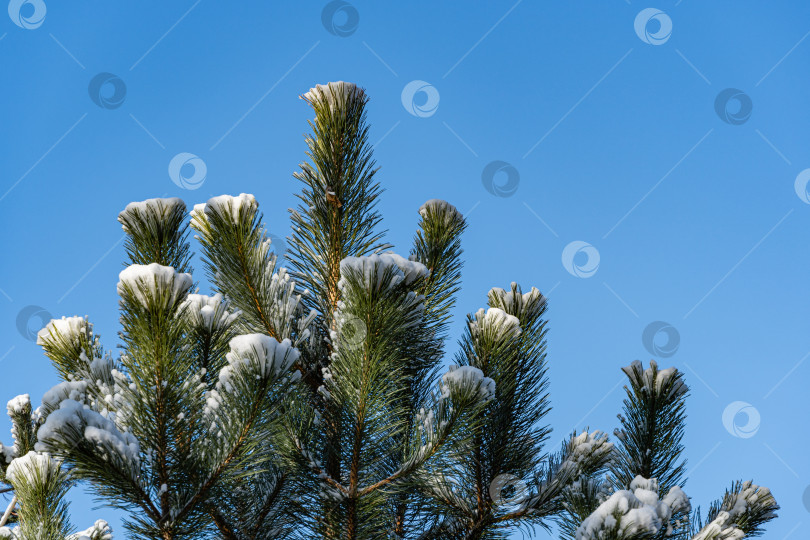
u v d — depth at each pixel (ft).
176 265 12.77
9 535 10.45
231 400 9.53
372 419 11.21
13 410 14.62
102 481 8.79
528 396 13.87
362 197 14.14
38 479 10.53
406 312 11.00
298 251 14.15
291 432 11.59
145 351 9.32
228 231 11.82
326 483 11.66
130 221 12.48
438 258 15.75
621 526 7.77
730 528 9.63
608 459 13.51
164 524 9.55
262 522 11.93
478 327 12.89
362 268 10.38
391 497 12.04
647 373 13.96
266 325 12.55
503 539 13.24
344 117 13.78
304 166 14.02
